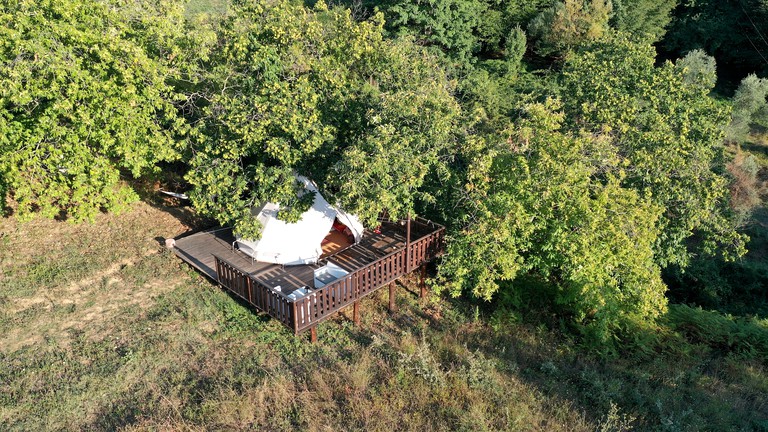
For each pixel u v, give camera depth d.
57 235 16.95
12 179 12.81
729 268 23.39
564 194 14.12
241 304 14.99
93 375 11.72
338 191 14.57
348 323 14.97
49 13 12.38
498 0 35.19
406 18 31.05
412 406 11.45
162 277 15.71
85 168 14.25
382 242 17.48
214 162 14.33
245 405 11.03
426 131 13.12
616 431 11.26
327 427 10.54
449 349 13.91
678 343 16.14
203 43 14.82
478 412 11.11
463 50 31.69
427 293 17.17
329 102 15.26
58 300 14.23
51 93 12.02
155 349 12.78
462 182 15.14
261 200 15.28
